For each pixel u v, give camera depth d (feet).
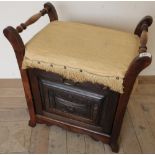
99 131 3.30
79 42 2.86
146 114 3.99
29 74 3.01
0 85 4.45
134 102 4.20
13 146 3.43
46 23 3.76
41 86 3.10
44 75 2.91
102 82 2.57
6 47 4.01
